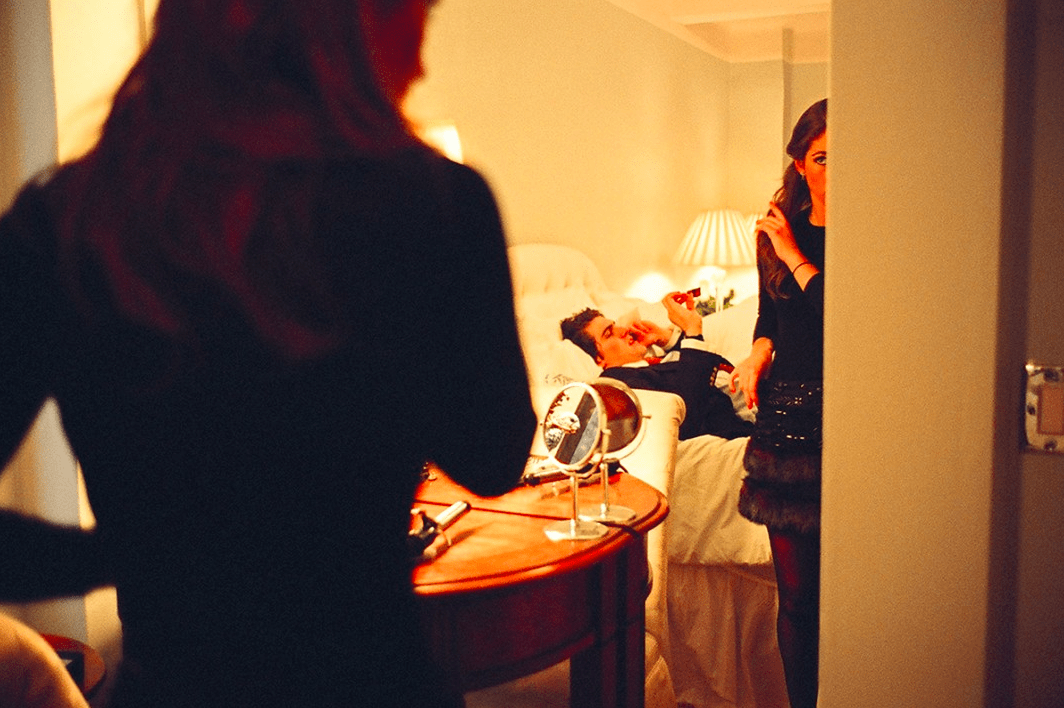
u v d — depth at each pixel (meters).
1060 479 1.00
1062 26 0.95
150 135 0.63
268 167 0.62
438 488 1.88
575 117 4.26
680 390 3.11
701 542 2.62
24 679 0.65
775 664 2.61
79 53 1.93
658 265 5.24
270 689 0.65
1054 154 0.96
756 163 5.98
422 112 3.23
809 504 2.24
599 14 4.41
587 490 1.87
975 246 0.98
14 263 0.65
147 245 0.61
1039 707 1.03
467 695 1.90
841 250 1.04
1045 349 0.98
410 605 0.70
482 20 3.56
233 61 0.64
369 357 0.63
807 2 4.79
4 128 1.94
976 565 1.02
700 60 5.57
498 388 0.69
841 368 1.05
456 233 0.66
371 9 0.68
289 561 0.65
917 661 1.05
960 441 1.01
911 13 0.99
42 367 0.65
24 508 1.99
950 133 0.98
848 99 1.02
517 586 1.36
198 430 0.63
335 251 0.62
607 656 1.56
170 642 0.66
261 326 0.60
